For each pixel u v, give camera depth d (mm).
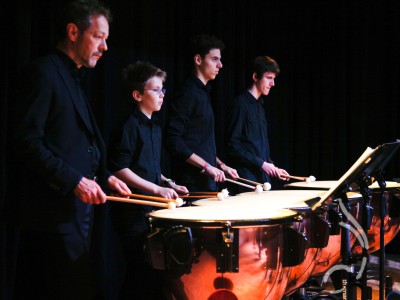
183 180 3121
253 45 4730
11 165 1984
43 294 1949
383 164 2498
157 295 2559
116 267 3719
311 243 2344
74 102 2020
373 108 5117
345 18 5105
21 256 1983
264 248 2025
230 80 4480
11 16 3020
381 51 5117
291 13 5039
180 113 3121
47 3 3215
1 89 2971
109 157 2625
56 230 1957
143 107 2777
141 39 3846
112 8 3662
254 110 3771
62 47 2084
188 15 4148
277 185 4973
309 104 5121
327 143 5113
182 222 1996
